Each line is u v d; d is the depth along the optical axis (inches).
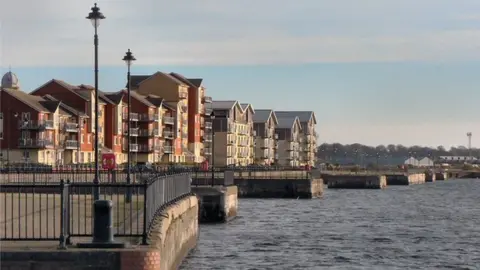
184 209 1344.7
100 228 767.1
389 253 1605.6
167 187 1204.5
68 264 724.0
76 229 997.2
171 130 6176.2
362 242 1807.3
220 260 1424.7
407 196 4628.4
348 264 1434.5
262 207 3191.4
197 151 6599.4
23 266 721.0
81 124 5132.9
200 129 6673.2
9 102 4761.3
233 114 7253.9
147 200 857.5
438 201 4018.2
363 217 2669.8
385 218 2635.3
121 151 5516.7
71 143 5009.8
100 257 726.5
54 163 4480.8
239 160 7445.9
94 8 1280.8
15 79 5610.2
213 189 2293.3
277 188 4104.3
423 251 1649.9
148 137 5703.7
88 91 5251.0
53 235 876.6
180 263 1266.0
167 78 6220.5
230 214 2427.4
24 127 4731.8
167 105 6092.5
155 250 739.4
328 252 1599.4
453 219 2628.0
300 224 2313.0
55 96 5260.8
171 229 1067.3
